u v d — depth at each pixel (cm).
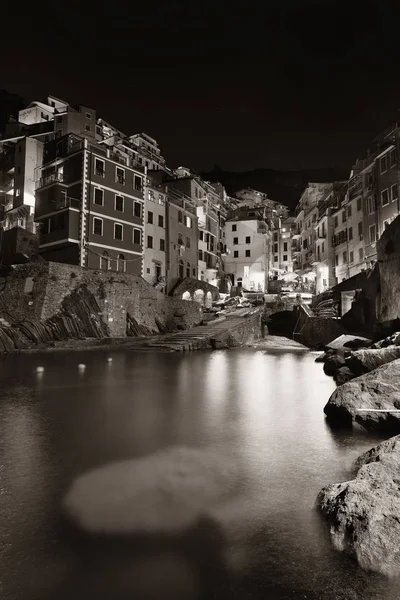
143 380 1573
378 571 354
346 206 4841
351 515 414
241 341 3778
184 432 838
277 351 3244
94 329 3184
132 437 795
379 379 935
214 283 6462
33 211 4784
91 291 3338
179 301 4284
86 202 3956
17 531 425
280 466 631
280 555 381
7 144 6019
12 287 3278
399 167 3584
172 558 377
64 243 3909
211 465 634
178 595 323
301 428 875
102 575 351
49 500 500
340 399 916
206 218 6450
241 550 389
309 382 1584
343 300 3466
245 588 333
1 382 1465
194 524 440
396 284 2155
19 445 736
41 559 375
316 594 325
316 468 623
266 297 6112
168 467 623
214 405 1124
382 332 2005
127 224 4428
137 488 539
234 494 521
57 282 3125
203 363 2269
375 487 448
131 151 6569
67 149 4331
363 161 4531
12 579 345
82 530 426
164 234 5131
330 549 390
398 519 392
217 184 7981
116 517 456
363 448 729
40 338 2767
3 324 2838
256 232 7231
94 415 982
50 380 1521
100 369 1867
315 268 6166
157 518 454
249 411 1050
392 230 2216
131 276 3703
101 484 552
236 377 1717
